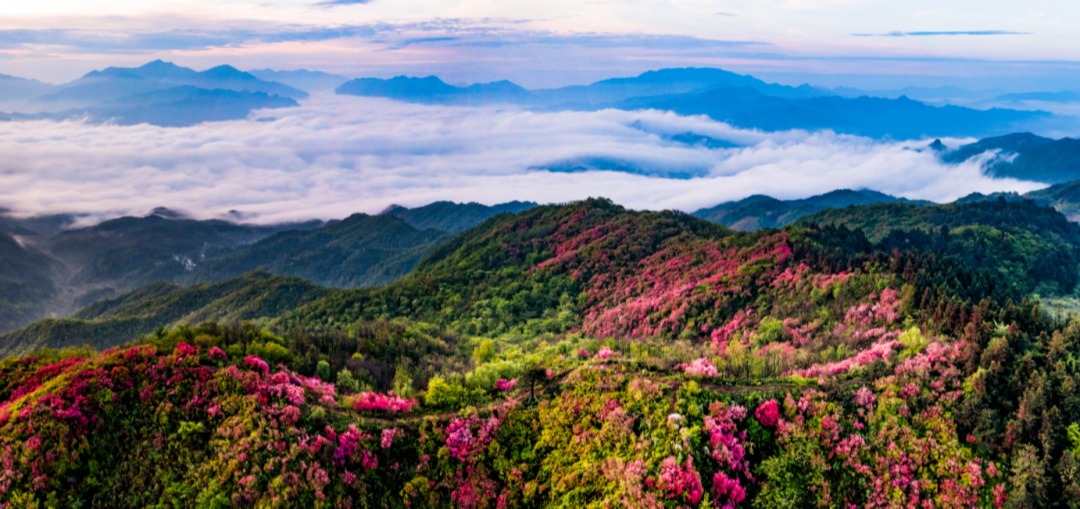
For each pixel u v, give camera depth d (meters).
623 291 144.50
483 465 63.97
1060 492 55.44
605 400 67.00
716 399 65.19
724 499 57.44
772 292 112.94
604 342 105.62
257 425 62.88
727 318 111.50
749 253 130.38
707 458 59.75
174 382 67.56
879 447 60.97
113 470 61.56
